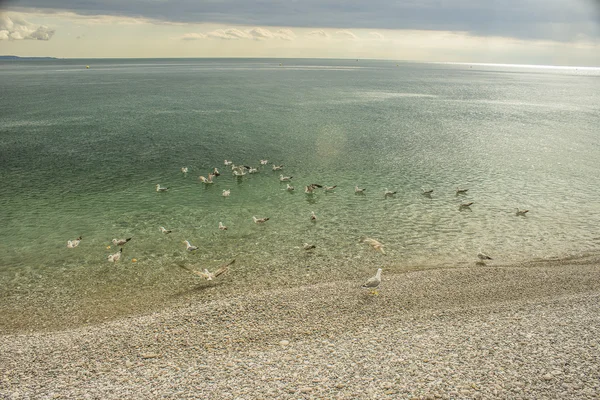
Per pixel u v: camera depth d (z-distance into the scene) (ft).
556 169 177.58
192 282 87.20
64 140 219.00
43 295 81.87
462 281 85.92
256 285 85.71
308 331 66.90
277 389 51.42
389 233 112.98
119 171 169.58
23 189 146.10
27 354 62.03
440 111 345.51
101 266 93.86
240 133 245.45
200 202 136.77
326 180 162.20
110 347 63.46
